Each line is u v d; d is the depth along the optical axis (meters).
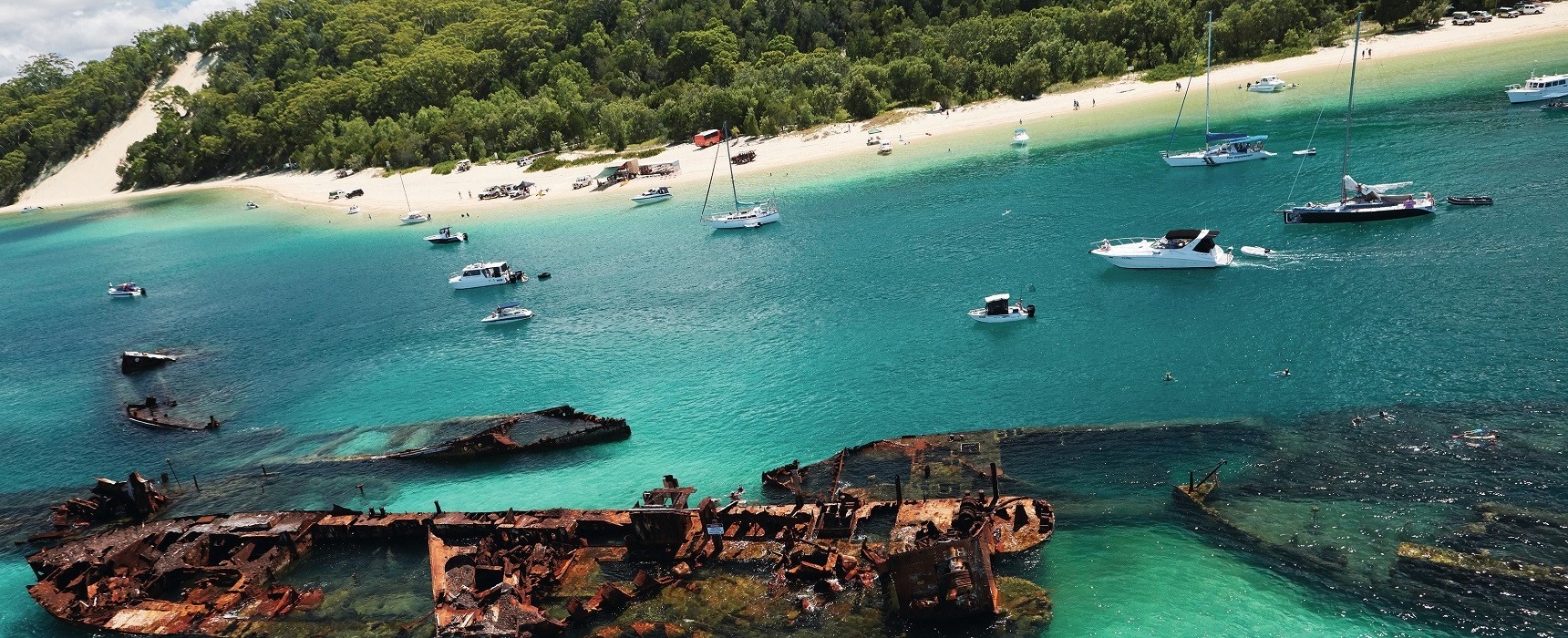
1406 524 48.47
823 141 180.50
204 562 60.84
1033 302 90.19
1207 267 91.31
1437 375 63.28
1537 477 50.31
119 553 59.69
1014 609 46.72
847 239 122.62
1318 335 72.81
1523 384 60.06
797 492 57.47
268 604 55.25
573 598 50.84
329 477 72.56
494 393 86.69
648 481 65.31
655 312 104.81
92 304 150.00
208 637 52.97
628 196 170.62
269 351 110.81
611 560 55.50
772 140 186.88
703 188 167.38
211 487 73.56
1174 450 59.06
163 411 93.62
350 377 97.00
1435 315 72.38
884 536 53.12
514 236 155.50
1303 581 45.84
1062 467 58.81
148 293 153.12
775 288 106.56
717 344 91.56
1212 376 69.19
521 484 67.50
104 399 100.19
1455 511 48.78
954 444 63.16
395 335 109.75
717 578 52.03
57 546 64.06
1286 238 96.88
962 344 82.69
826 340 88.19
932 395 73.38
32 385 109.94
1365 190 98.94
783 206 147.12
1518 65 144.12
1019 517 52.78
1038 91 183.12
